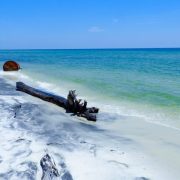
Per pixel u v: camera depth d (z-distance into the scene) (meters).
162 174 8.59
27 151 9.81
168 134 12.29
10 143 10.56
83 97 20.27
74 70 42.59
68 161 9.17
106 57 99.25
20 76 34.62
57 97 18.03
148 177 8.36
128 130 12.89
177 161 9.56
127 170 8.74
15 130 12.29
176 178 8.37
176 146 10.91
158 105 17.50
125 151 10.31
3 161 8.96
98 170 8.62
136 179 8.21
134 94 21.12
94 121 14.30
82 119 14.74
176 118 14.62
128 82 27.56
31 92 20.92
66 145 10.70
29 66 53.25
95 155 9.78
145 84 26.06
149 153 10.19
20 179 7.90
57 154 9.73
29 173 8.21
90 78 31.12
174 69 43.25
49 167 8.46
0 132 11.89
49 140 11.19
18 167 8.57
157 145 11.01
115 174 8.43
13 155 9.45
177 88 23.45
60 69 44.94
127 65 54.09
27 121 13.88
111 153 10.05
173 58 84.56
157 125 13.59
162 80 29.06
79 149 10.32
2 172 8.26
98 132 12.59
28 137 11.39
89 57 101.81
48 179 7.91
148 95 20.61
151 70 41.69
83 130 12.84
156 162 9.45
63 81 28.98
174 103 17.89
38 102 18.53
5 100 18.73
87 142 11.15
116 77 32.03
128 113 15.86
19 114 15.16
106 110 16.56
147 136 12.05
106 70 42.12
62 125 13.53
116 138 11.78
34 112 15.70
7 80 30.41
